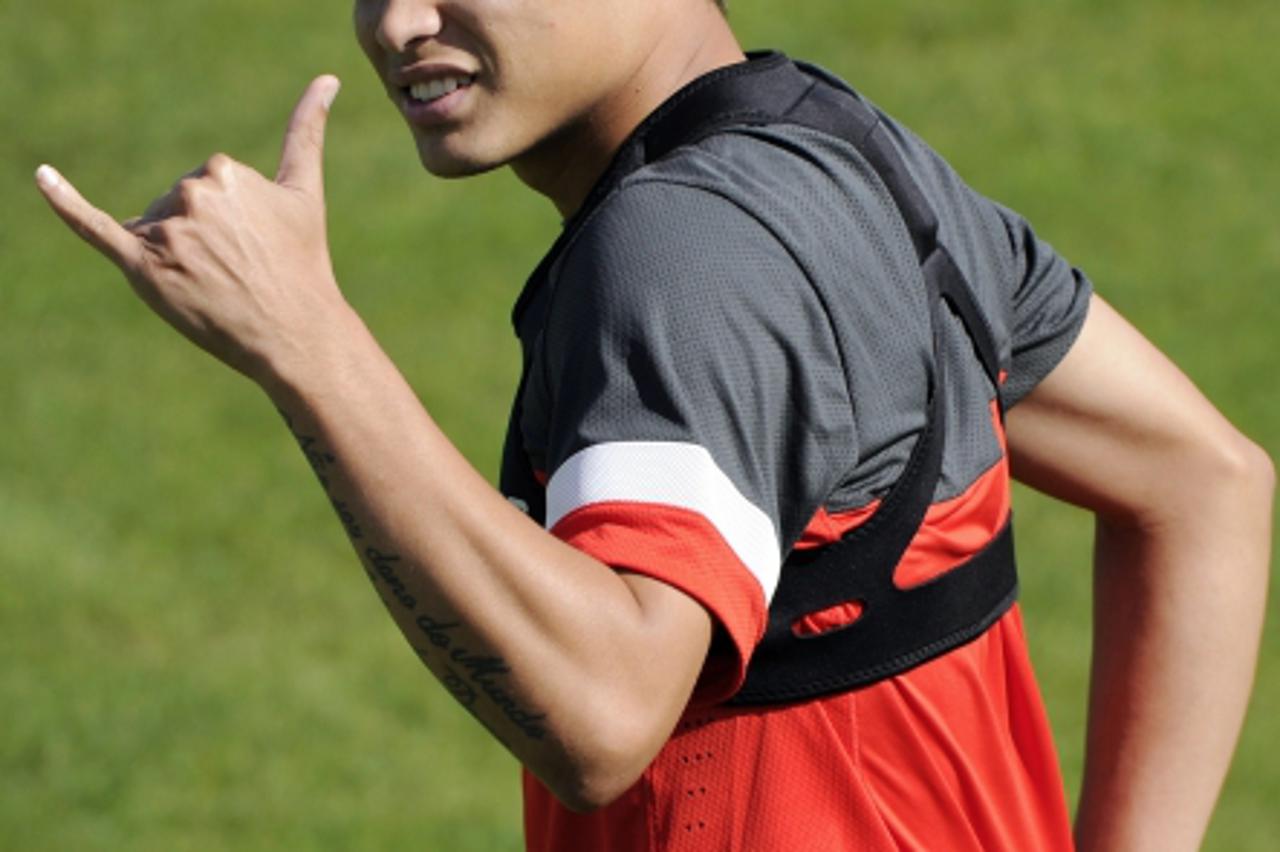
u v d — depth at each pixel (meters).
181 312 6.05
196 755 23.72
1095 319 8.34
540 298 7.33
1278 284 35.88
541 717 6.14
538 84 7.21
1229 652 8.65
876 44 44.75
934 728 7.40
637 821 7.37
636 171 7.05
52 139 42.03
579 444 6.53
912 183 7.41
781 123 7.24
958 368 7.43
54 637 26.23
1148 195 38.97
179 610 26.95
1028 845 7.80
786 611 7.11
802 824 7.23
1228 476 8.52
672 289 6.58
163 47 45.53
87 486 30.22
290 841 22.05
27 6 47.41
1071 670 25.27
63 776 23.31
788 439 6.71
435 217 38.50
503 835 22.06
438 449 6.15
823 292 6.79
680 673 6.28
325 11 47.28
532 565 6.11
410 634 6.23
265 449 31.30
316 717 24.50
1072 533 28.38
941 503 7.34
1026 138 41.09
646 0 7.35
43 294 36.34
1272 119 41.50
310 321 6.09
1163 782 8.68
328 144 41.19
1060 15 45.81
